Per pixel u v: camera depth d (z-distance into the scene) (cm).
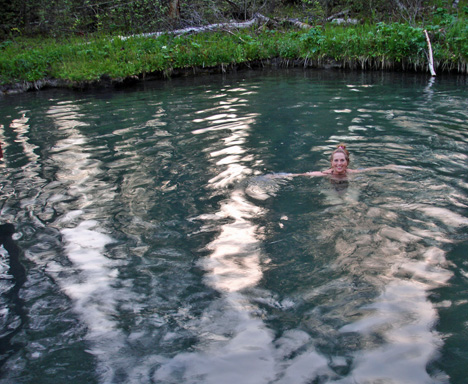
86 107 1105
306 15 2023
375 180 562
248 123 856
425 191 528
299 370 281
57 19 1980
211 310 345
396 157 639
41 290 383
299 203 511
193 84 1350
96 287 383
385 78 1294
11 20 2083
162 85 1367
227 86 1279
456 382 265
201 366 290
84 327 335
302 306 342
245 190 551
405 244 420
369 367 280
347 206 498
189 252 428
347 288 360
